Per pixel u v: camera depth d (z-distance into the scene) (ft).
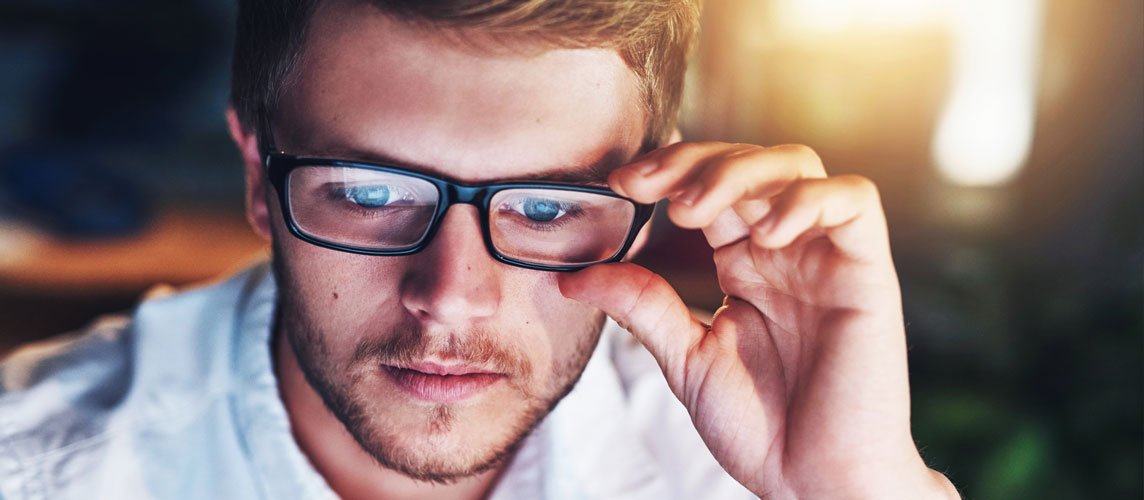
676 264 4.49
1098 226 4.47
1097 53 4.51
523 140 1.57
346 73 1.57
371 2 1.54
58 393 1.96
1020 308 3.61
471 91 1.55
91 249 6.51
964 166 4.87
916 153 4.97
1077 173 4.58
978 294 3.75
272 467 1.92
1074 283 3.80
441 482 1.72
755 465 1.69
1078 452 3.03
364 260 1.62
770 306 1.68
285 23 1.63
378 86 1.56
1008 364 3.37
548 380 1.71
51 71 8.70
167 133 9.12
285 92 1.65
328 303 1.65
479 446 1.69
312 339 1.69
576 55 1.57
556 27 1.54
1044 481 2.94
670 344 1.70
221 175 9.01
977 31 4.75
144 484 1.94
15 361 2.01
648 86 1.69
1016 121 4.73
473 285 1.59
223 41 9.34
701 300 4.14
